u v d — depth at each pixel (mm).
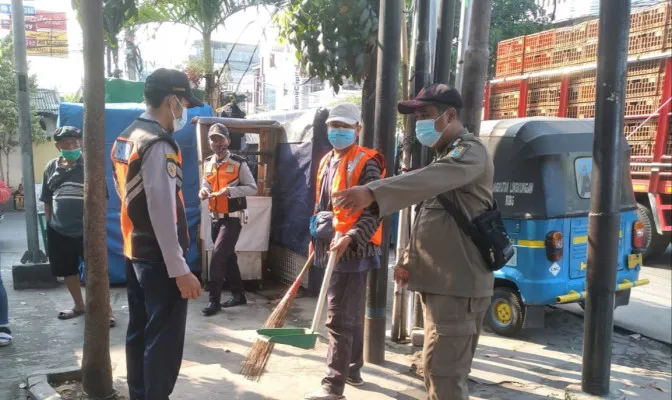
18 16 6477
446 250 2631
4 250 9719
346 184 3469
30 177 6594
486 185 2660
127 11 4391
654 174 8117
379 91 4082
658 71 7941
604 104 3631
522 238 5004
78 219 5180
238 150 7047
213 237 5703
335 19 4477
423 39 4363
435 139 2789
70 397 3566
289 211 6527
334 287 3531
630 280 5547
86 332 3496
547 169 4973
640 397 4051
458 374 2627
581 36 8453
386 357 4473
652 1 8492
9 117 18484
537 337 5289
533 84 9352
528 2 15047
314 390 3830
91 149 3352
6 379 3910
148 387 2906
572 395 3820
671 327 5773
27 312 5531
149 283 2885
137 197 2812
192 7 7977
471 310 2623
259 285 6633
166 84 2939
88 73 3307
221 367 4211
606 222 3689
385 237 4227
